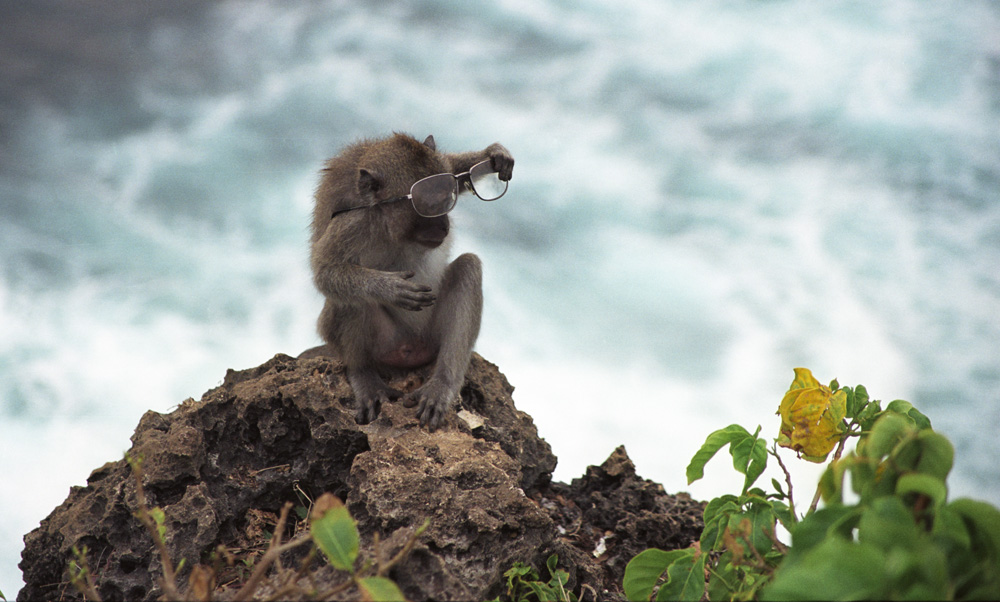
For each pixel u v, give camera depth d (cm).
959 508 388
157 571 650
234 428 751
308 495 739
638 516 812
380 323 851
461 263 849
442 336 835
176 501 696
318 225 905
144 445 702
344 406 774
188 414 748
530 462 836
